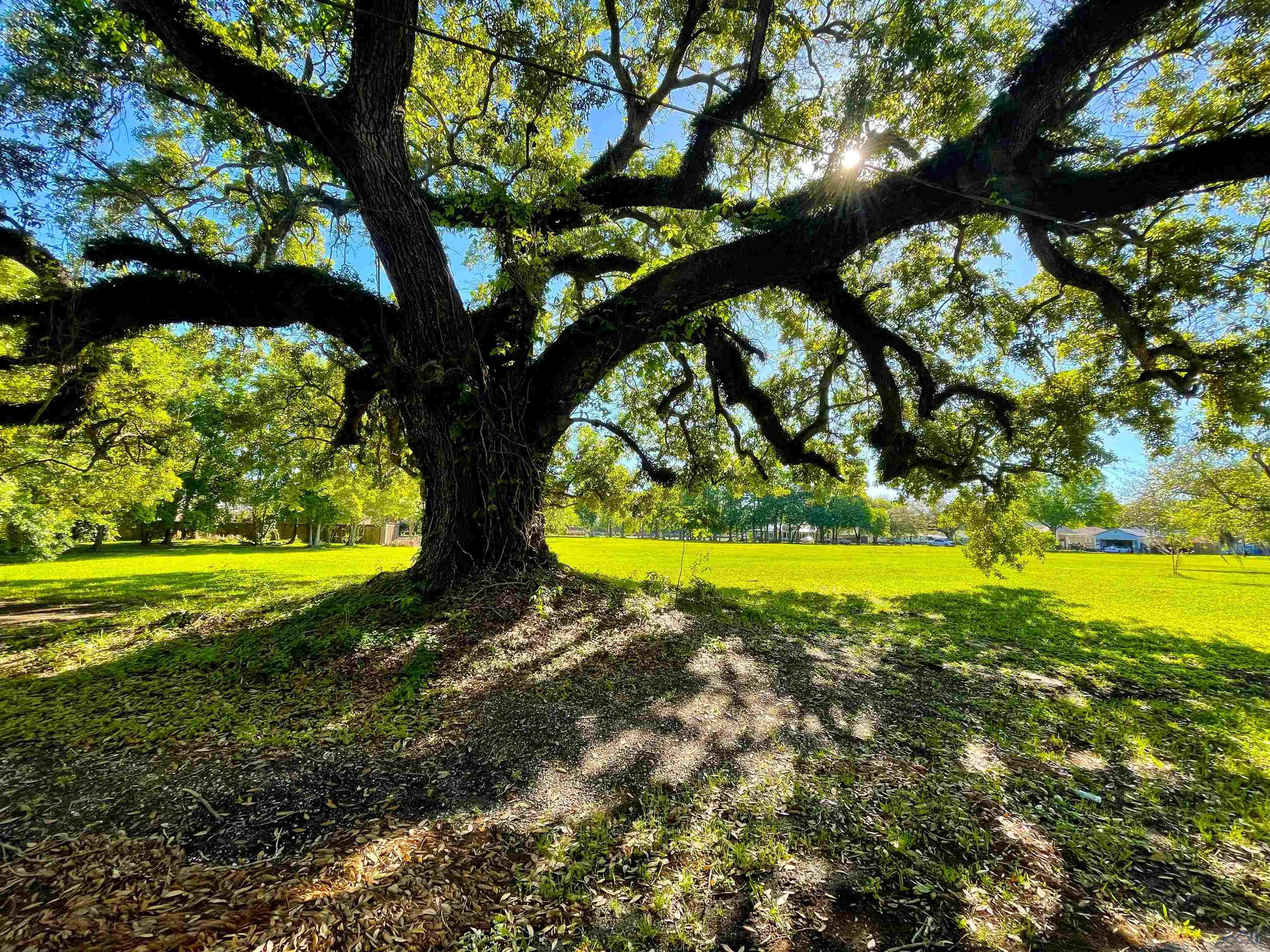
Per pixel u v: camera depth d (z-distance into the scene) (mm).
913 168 5211
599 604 6434
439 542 6496
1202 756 4152
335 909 2098
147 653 5328
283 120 4668
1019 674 6535
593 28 7887
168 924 1978
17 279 7672
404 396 6367
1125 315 6828
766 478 11469
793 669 5605
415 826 2713
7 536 17156
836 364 10633
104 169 5297
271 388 11859
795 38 7098
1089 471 9570
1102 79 5645
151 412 12039
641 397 11961
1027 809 3221
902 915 2275
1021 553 12953
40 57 4840
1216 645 8812
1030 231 6625
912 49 4758
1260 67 5516
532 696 4309
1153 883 2566
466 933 2062
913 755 3896
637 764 3482
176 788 2959
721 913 2252
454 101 7727
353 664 4688
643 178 7672
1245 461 17375
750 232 6191
